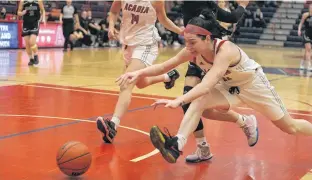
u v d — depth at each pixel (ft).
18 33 62.13
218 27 13.17
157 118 22.04
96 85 32.32
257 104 14.16
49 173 13.39
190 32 12.80
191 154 16.10
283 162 15.76
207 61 13.57
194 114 13.16
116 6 19.29
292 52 81.10
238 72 13.51
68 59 51.96
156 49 18.97
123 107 17.94
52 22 67.56
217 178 13.87
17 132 18.17
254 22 100.58
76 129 19.15
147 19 18.37
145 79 18.38
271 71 47.37
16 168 13.71
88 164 13.15
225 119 15.53
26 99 25.53
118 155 15.78
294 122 14.67
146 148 16.83
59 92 28.50
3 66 41.68
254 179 13.89
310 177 14.20
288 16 101.76
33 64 43.70
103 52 65.16
